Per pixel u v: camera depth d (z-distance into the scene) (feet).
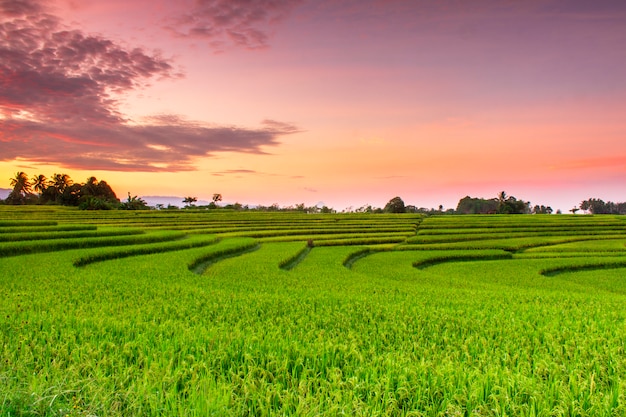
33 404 18.69
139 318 37.83
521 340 33.47
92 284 60.39
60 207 343.67
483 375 23.86
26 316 37.78
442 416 20.16
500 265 113.60
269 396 20.74
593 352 29.53
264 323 38.37
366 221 250.98
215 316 41.75
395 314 42.91
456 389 22.12
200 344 29.22
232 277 79.05
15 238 115.75
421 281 85.10
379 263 112.37
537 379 24.64
